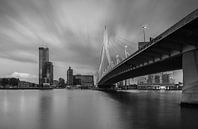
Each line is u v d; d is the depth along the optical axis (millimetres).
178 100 71188
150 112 37750
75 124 27359
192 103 41969
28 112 41906
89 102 65750
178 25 38375
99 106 51594
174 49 49000
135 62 75812
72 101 71438
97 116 34062
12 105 59281
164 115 33562
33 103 65500
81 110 43156
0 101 76250
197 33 38781
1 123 29469
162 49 53281
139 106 49938
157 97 92750
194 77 42156
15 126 27219
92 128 24578
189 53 44156
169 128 23812
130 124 26406
